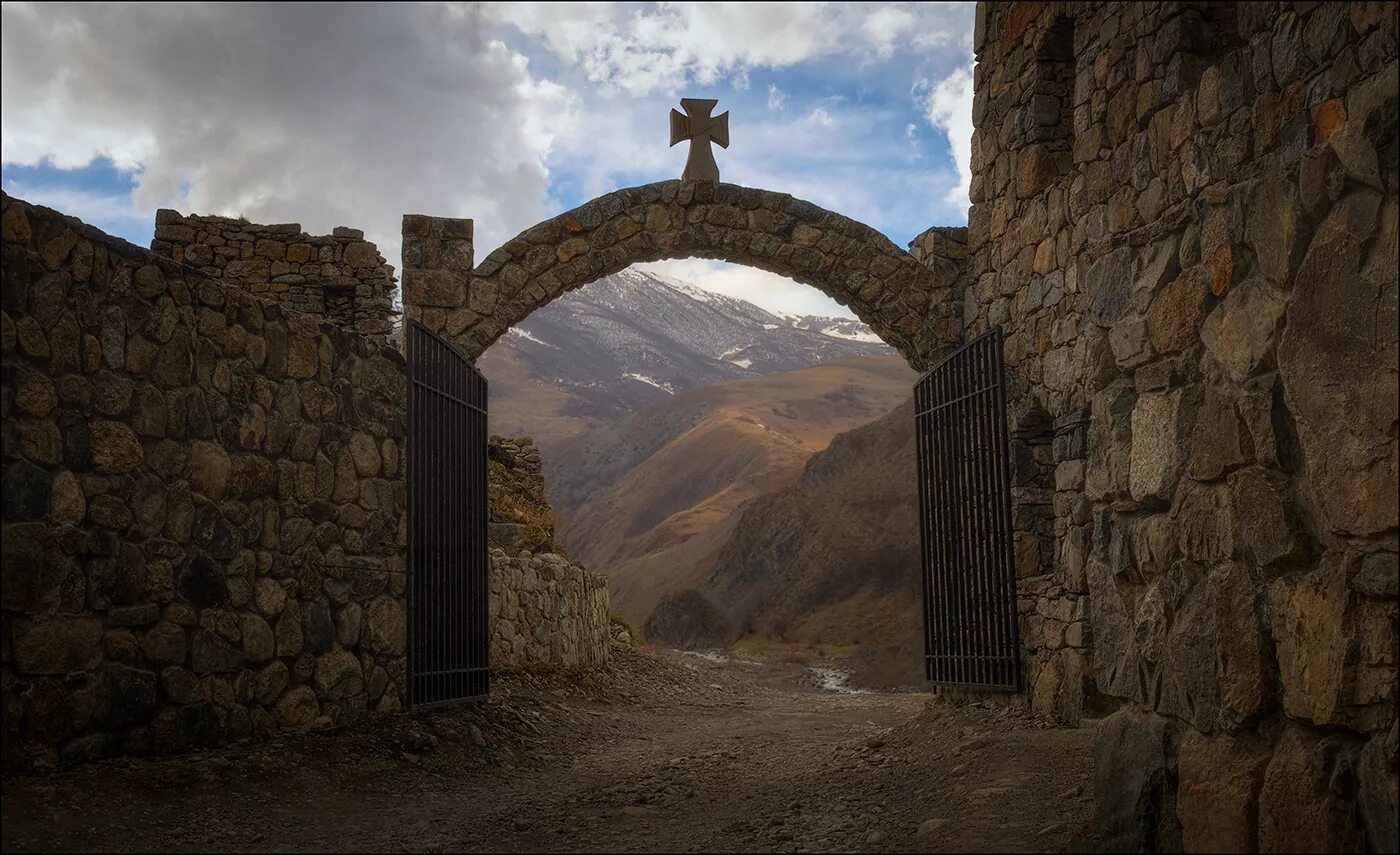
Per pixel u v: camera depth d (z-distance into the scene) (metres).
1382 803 3.70
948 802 7.05
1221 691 4.50
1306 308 4.12
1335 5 4.17
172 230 13.29
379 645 9.52
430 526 10.47
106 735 6.73
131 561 6.92
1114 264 5.50
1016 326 11.24
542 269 13.24
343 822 7.00
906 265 13.51
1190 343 4.83
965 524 11.58
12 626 6.09
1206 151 4.85
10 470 6.05
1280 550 4.21
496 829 7.11
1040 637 10.36
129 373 6.95
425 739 9.23
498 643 14.59
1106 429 5.50
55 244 6.41
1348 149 3.94
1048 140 10.96
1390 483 3.72
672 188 13.54
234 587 7.83
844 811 7.36
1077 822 5.93
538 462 20.91
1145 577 5.16
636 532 103.06
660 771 9.71
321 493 8.85
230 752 7.58
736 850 6.39
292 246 13.38
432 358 10.65
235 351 7.94
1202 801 4.50
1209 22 7.57
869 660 37.31
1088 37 8.95
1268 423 4.29
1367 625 3.83
